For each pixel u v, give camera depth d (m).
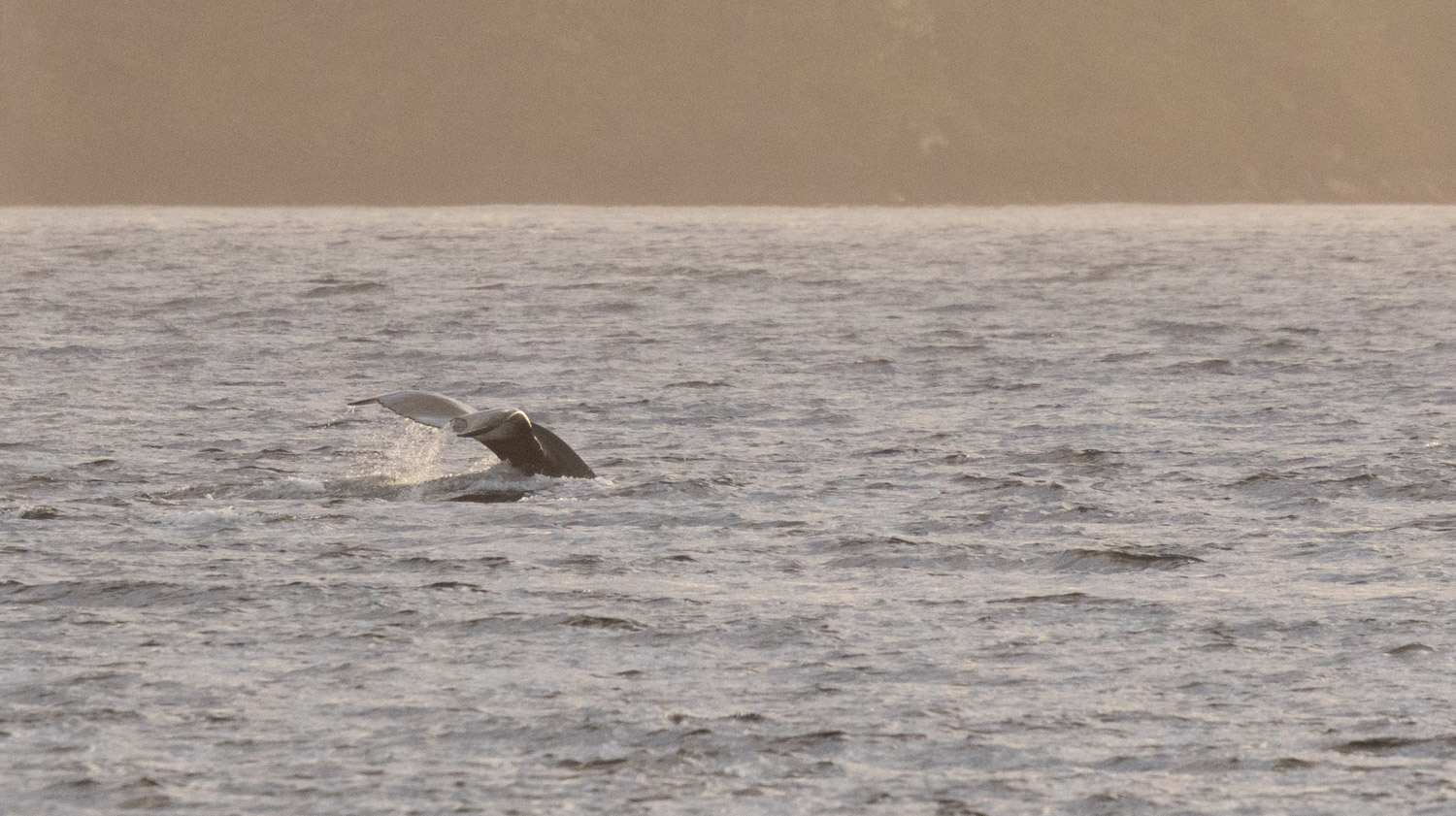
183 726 35.19
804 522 58.03
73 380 96.44
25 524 56.34
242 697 37.19
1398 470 67.69
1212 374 102.06
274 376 100.44
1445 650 40.88
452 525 56.84
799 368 105.19
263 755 33.47
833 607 45.66
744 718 35.81
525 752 33.72
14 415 82.56
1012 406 88.88
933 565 51.44
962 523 58.00
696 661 40.28
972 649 41.34
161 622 43.75
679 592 47.44
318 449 75.38
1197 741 34.34
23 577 48.34
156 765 32.84
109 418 82.56
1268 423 81.88
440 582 48.28
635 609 45.22
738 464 70.69
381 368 105.25
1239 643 41.75
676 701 37.00
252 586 47.56
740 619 44.25
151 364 105.19
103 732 34.78
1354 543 54.06
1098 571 50.56
